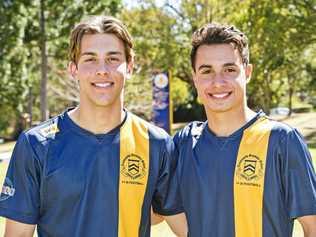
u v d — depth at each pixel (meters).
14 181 2.86
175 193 3.09
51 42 27.16
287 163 2.86
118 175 2.86
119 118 2.93
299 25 25.94
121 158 2.88
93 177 2.82
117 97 2.89
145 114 37.28
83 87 2.87
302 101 59.28
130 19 34.69
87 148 2.84
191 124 3.22
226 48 2.99
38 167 2.82
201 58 3.04
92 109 2.86
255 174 2.89
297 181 2.85
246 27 27.94
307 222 2.88
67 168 2.80
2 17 25.08
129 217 2.85
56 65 35.56
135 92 37.19
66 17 25.64
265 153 2.89
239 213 2.89
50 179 2.80
